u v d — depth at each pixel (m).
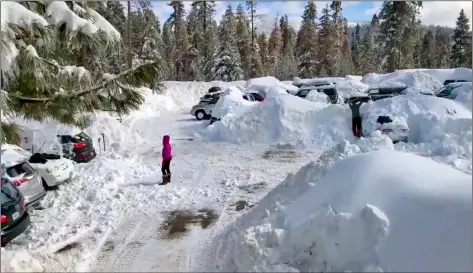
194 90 43.72
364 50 63.62
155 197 10.58
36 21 6.22
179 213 9.35
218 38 59.38
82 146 14.44
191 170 13.70
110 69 21.50
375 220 5.42
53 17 6.74
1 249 6.47
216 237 7.81
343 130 18.25
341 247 5.54
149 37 43.12
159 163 15.05
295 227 6.17
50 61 7.17
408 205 5.61
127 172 13.34
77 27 6.80
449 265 4.80
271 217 7.27
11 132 8.03
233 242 6.84
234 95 25.92
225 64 52.91
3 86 6.77
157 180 12.47
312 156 15.71
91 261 6.96
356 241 5.46
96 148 17.69
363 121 18.09
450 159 12.60
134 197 10.65
